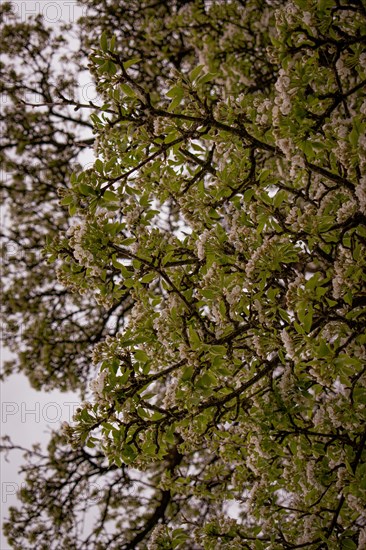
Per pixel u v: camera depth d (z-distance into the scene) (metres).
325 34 3.71
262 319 3.80
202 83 4.02
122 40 10.36
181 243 4.56
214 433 4.41
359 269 3.42
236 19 8.73
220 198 4.25
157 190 4.52
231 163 4.32
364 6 3.87
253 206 3.96
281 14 3.65
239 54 8.38
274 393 4.02
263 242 3.93
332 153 3.96
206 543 4.37
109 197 3.80
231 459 4.82
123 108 4.11
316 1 3.49
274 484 4.71
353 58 3.90
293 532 4.59
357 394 3.80
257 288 3.97
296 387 3.95
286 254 3.73
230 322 3.88
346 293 3.50
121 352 3.80
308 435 4.25
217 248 3.91
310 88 4.23
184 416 3.85
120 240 3.81
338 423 3.92
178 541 4.34
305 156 3.80
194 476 5.64
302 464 4.31
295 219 3.83
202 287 4.08
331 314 3.65
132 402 3.67
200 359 3.58
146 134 4.20
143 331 3.88
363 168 3.23
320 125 3.73
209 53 8.34
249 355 4.24
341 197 4.11
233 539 4.39
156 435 3.79
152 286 6.63
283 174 5.41
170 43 10.08
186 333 3.75
